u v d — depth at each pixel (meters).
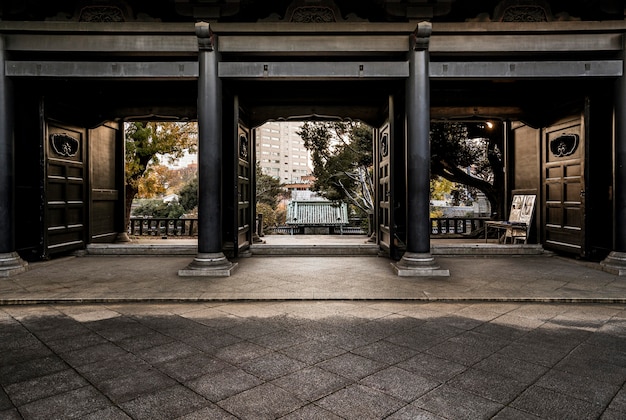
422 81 7.19
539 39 7.27
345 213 19.52
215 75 7.21
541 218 9.74
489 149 13.78
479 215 19.95
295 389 3.01
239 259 8.92
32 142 8.37
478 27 7.18
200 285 6.32
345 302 5.52
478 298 5.58
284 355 3.67
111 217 11.16
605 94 8.27
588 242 8.27
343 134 17.39
